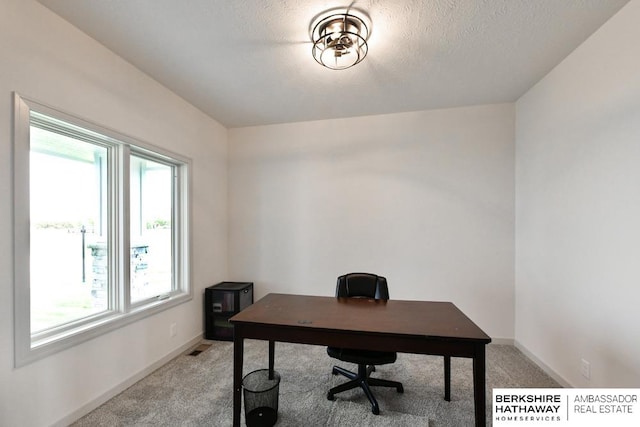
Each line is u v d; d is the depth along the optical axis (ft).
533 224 8.68
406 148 10.61
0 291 4.79
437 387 7.22
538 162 8.43
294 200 11.56
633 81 5.31
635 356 5.26
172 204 9.62
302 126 11.51
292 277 11.54
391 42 6.48
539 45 6.64
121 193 7.27
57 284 6.07
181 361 8.70
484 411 4.77
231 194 12.09
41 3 5.31
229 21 5.80
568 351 7.09
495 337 9.85
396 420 5.86
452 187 10.25
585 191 6.54
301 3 5.32
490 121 9.98
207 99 9.48
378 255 10.80
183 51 6.82
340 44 6.01
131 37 6.30
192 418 6.08
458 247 10.18
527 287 9.00
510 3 5.34
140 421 5.98
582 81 6.61
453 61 7.30
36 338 5.47
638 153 5.21
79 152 6.63
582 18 5.76
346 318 5.91
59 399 5.66
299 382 7.45
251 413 5.81
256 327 5.73
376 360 6.01
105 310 7.09
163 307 8.45
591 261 6.34
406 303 7.00
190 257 9.76
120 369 7.04
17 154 4.98
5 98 4.84
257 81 8.30
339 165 11.18
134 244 8.08
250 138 11.96
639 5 5.19
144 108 7.78
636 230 5.24
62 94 5.70
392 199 10.70
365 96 9.33
